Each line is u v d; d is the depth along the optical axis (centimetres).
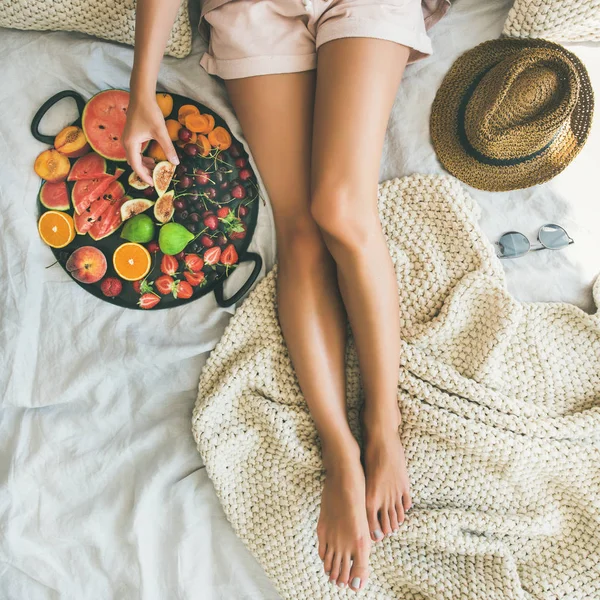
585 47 99
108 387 103
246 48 88
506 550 95
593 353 98
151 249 100
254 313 99
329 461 93
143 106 84
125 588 99
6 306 101
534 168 96
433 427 96
